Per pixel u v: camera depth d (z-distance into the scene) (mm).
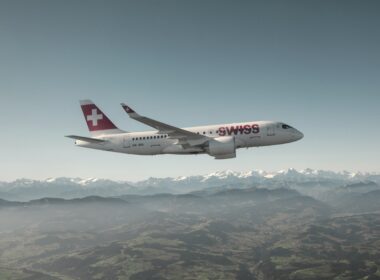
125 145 67188
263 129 63062
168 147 64500
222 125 64438
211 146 59406
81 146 70188
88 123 72562
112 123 72062
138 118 56188
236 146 63156
